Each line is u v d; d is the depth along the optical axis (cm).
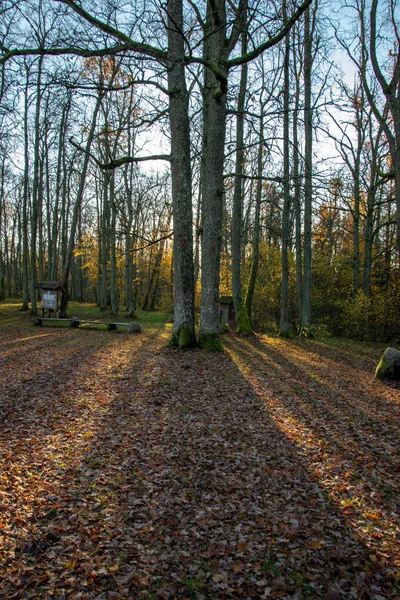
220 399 722
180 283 1120
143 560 304
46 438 512
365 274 1869
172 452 495
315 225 2392
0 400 643
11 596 260
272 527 352
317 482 436
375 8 773
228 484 423
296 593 279
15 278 4212
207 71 1327
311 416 655
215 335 1150
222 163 1117
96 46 662
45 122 1892
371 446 539
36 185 2108
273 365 1047
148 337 1509
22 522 336
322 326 1839
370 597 277
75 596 265
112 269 2445
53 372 853
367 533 349
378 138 1803
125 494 394
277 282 2150
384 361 948
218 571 298
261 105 1239
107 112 1877
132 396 711
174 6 966
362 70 1248
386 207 2042
